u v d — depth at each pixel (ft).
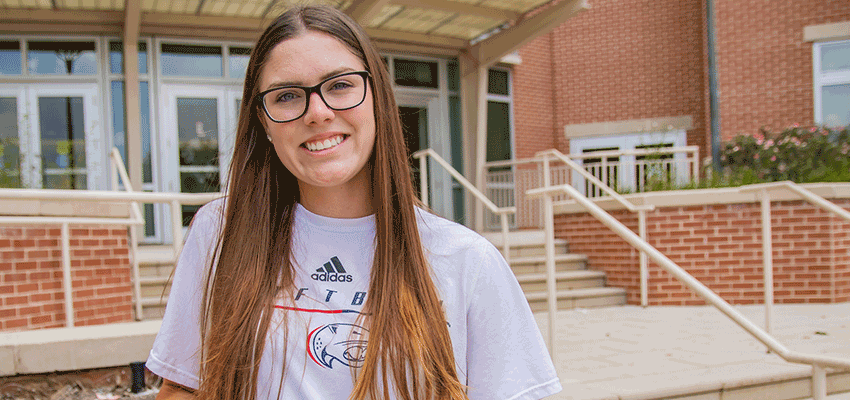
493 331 3.26
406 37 28.43
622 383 9.83
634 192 24.93
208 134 25.23
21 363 8.68
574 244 22.99
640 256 20.27
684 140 35.40
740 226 20.03
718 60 33.55
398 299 3.06
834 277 19.77
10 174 18.39
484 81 29.78
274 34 3.14
